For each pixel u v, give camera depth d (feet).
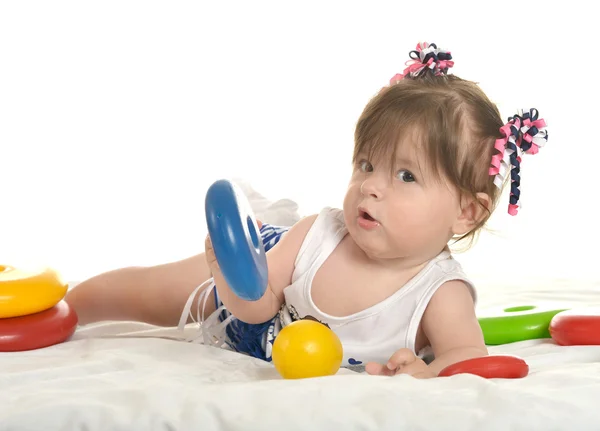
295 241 5.79
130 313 6.42
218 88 15.88
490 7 15.30
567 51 15.16
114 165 15.62
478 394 4.12
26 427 3.86
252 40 15.90
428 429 3.83
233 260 4.73
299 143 15.93
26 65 15.49
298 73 15.92
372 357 5.46
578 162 15.24
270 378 4.97
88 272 12.28
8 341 5.42
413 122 5.18
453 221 5.37
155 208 14.66
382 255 5.30
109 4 15.60
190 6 15.76
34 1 15.48
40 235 13.52
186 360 5.29
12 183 14.99
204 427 3.85
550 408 3.95
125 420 3.87
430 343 5.52
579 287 8.08
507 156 5.40
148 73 15.74
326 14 15.83
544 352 5.69
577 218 14.55
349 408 3.96
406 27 15.69
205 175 15.52
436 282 5.37
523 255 13.23
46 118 15.52
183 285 6.19
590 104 15.14
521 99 15.31
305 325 4.86
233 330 5.97
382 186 5.19
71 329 5.79
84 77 15.60
